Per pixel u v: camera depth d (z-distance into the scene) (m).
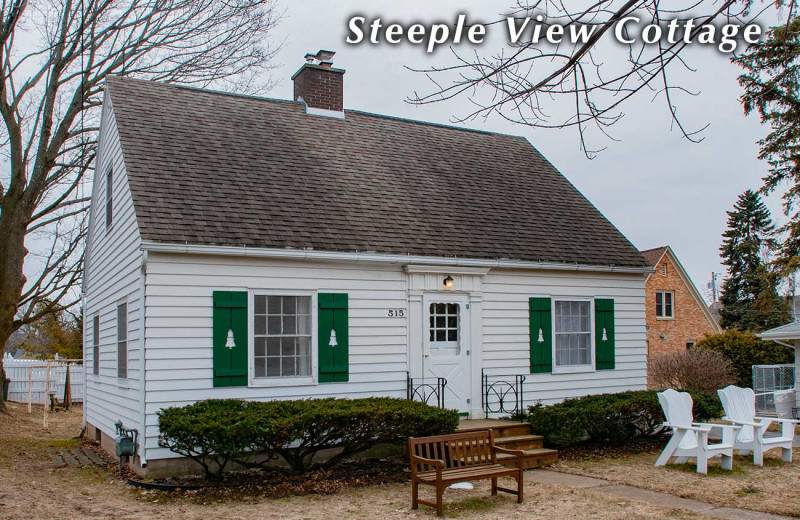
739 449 12.35
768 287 23.42
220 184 12.57
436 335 13.41
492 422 13.07
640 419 13.55
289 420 9.66
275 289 11.76
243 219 11.91
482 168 17.27
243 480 10.41
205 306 11.15
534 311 14.48
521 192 16.86
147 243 10.55
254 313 11.60
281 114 15.84
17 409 21.16
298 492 9.79
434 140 17.69
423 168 16.14
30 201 19.14
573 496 9.59
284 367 11.84
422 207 14.57
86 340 17.17
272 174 13.53
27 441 15.38
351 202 13.70
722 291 42.03
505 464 11.34
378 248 12.65
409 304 13.08
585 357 15.31
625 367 15.66
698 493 9.70
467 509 8.88
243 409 10.32
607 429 12.97
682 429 11.65
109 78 14.45
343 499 9.42
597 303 15.38
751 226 41.53
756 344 26.77
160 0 19.31
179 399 10.83
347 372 12.28
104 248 14.78
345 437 10.41
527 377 14.29
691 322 37.97
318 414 9.87
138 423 10.93
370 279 12.70
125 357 12.30
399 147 16.62
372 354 12.59
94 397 15.65
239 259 11.48
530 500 9.37
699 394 14.29
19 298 19.52
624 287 15.86
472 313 13.75
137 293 11.20
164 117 13.88
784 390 20.16
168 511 8.76
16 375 24.25
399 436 10.74
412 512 8.73
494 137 19.23
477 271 13.74
